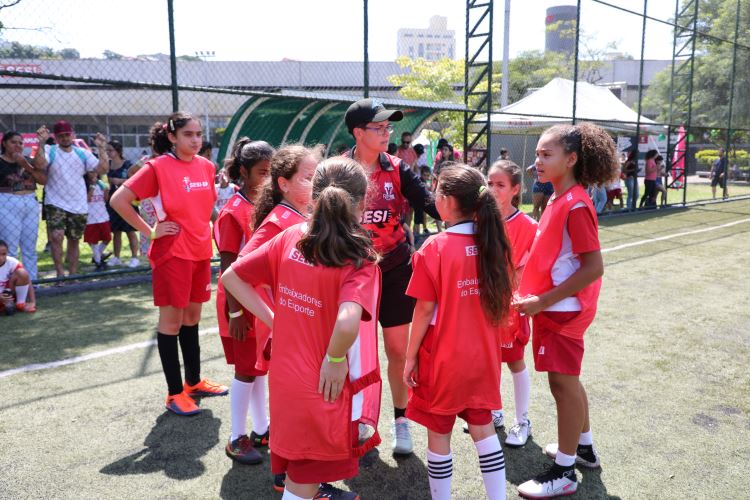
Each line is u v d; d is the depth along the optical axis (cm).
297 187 246
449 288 235
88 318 542
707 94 2084
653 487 279
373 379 212
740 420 349
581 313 259
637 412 359
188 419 346
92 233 747
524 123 1449
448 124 2073
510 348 304
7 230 641
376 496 275
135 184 325
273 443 211
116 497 268
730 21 1970
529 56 3095
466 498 272
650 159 1473
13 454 303
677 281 704
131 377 406
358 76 2273
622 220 1286
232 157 304
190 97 2366
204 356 450
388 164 310
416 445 323
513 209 323
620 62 3656
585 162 257
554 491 267
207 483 281
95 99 2127
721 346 477
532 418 353
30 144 1867
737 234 1073
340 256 195
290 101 1073
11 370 415
